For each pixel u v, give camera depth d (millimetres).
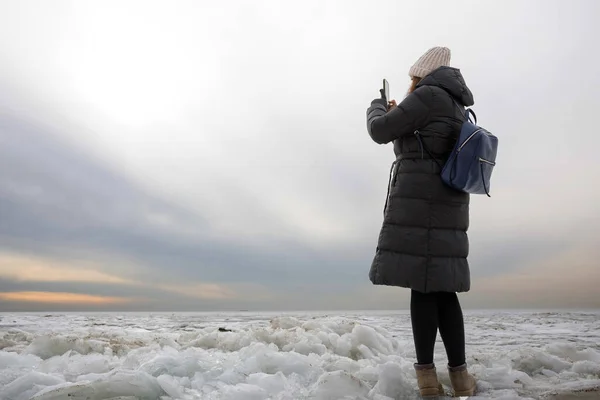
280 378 2176
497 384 2463
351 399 1896
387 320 9367
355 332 3613
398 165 2326
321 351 3225
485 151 2174
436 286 2133
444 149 2262
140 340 3951
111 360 2945
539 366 2936
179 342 4078
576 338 5160
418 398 2162
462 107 2416
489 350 3822
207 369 2396
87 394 1872
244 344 3592
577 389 2156
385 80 2549
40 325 7496
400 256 2188
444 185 2229
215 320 9750
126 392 1935
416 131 2264
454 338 2258
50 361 2598
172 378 2150
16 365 2600
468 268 2271
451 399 2121
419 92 2275
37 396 1814
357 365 2576
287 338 3602
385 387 2166
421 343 2217
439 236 2186
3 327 6812
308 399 1925
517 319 10016
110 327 6742
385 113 2393
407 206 2223
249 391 1938
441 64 2449
